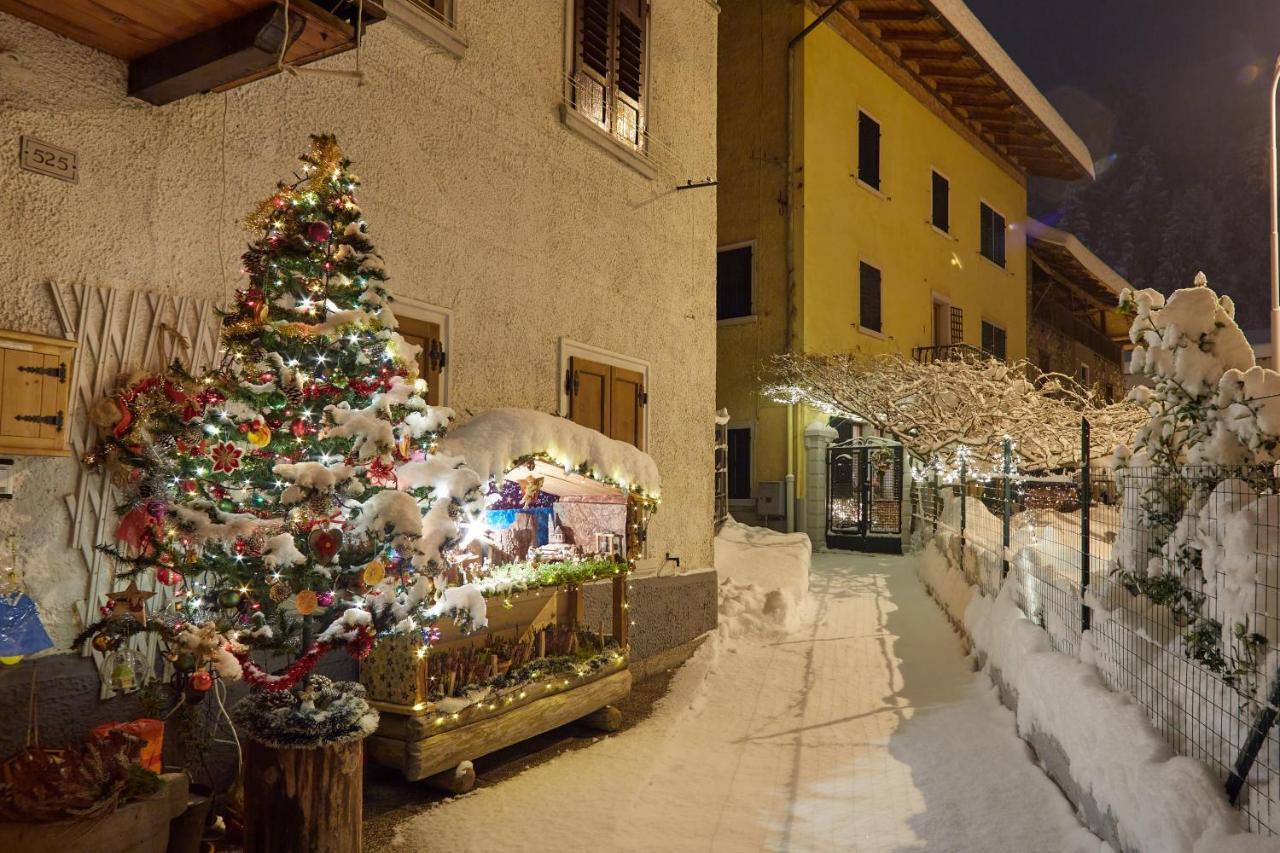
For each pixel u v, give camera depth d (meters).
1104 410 13.59
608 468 6.13
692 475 9.54
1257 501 4.06
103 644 3.70
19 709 3.76
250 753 3.78
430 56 6.19
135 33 3.98
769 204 15.94
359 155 5.57
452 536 3.98
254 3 3.75
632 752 6.07
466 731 5.17
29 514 3.84
